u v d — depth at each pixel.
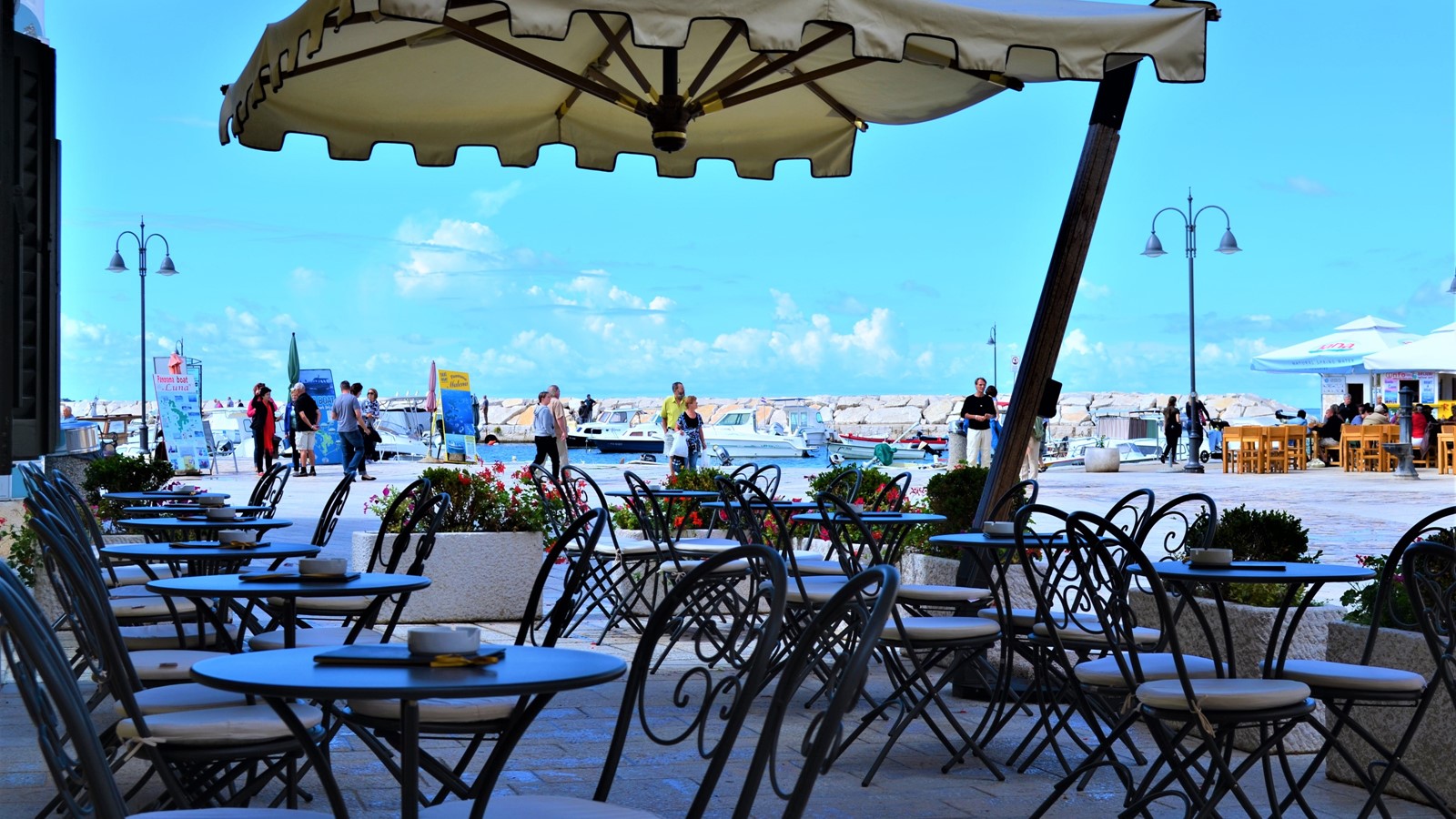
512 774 5.12
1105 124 6.54
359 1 4.70
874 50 5.02
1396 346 30.58
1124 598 4.23
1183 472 30.05
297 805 4.32
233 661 2.60
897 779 5.20
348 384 24.52
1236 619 5.51
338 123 7.53
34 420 4.57
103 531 8.54
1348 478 26.27
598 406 73.38
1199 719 3.83
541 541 9.27
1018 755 5.40
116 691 3.13
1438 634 4.50
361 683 2.33
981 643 5.32
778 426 49.50
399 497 5.89
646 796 4.84
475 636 2.60
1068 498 20.55
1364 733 4.16
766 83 7.56
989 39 5.20
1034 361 6.70
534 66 6.46
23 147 4.54
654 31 4.82
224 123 6.49
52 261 4.68
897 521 6.79
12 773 4.98
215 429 46.00
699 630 6.51
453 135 7.81
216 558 4.84
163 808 4.35
